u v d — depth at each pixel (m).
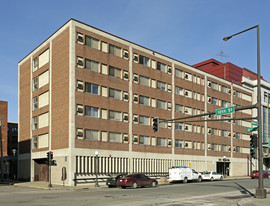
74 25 39.22
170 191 27.55
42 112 44.19
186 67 55.62
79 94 38.56
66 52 39.44
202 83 58.88
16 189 31.81
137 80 46.22
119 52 44.31
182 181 43.62
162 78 50.53
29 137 47.69
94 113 40.03
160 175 47.59
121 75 44.09
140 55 47.34
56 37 42.00
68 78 38.53
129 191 27.78
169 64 52.16
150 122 47.53
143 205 18.00
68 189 31.64
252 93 73.06
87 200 20.48
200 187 32.50
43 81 44.81
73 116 37.59
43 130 43.59
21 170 49.75
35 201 19.94
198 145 56.34
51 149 41.09
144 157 45.72
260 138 21.97
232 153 64.69
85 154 38.16
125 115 43.78
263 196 21.16
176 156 51.31
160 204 18.53
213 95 61.19
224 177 57.38
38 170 46.59
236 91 67.94
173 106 51.88
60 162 38.66
